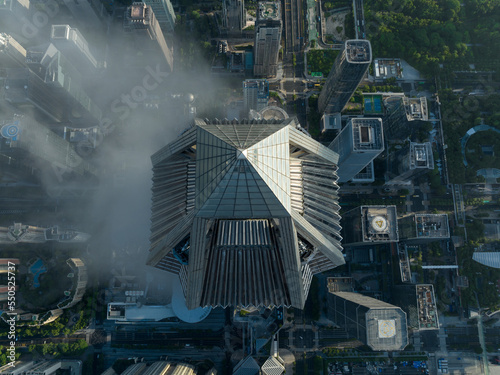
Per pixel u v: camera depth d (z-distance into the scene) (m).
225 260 134.50
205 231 119.44
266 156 105.44
